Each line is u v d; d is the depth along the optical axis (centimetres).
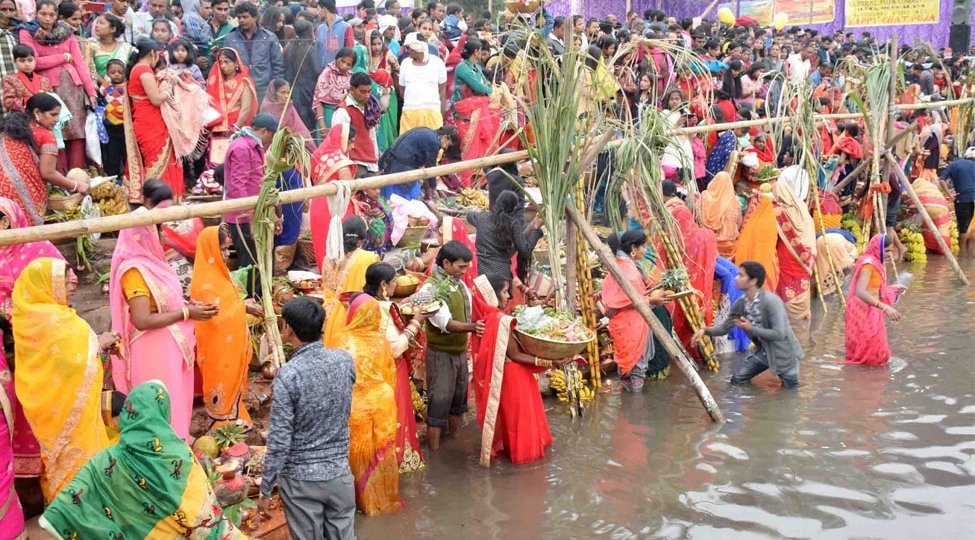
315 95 988
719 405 742
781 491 571
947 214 1349
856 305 833
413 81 1082
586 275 779
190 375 563
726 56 1562
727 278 914
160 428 396
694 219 901
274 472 457
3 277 547
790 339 769
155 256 541
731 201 1039
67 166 825
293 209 758
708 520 536
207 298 583
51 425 465
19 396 463
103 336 520
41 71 789
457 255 634
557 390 755
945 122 1756
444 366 649
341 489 476
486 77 1112
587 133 723
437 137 891
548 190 717
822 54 1931
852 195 1274
